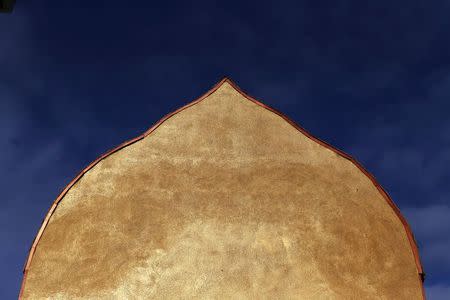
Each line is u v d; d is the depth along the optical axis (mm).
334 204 10273
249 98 11422
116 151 10547
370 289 9523
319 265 9680
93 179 10227
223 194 10273
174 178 10359
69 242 9594
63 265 9398
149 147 10656
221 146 10797
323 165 10680
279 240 9883
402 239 10008
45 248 9508
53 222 9750
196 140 10820
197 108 11219
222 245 9789
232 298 9328
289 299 9359
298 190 10391
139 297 9258
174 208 10062
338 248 9859
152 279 9414
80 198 10016
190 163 10547
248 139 10914
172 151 10648
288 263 9680
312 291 9438
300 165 10656
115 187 10172
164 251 9664
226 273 9539
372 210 10242
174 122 11008
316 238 9930
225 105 11305
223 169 10539
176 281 9430
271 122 11156
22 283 9195
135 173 10344
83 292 9219
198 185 10328
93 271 9398
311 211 10188
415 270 9734
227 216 10070
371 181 10531
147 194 10156
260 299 9344
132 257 9570
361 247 9883
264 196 10297
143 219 9914
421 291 9578
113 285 9312
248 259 9680
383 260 9797
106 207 9961
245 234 9914
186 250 9695
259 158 10695
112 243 9648
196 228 9914
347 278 9594
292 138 10969
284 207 10211
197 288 9391
